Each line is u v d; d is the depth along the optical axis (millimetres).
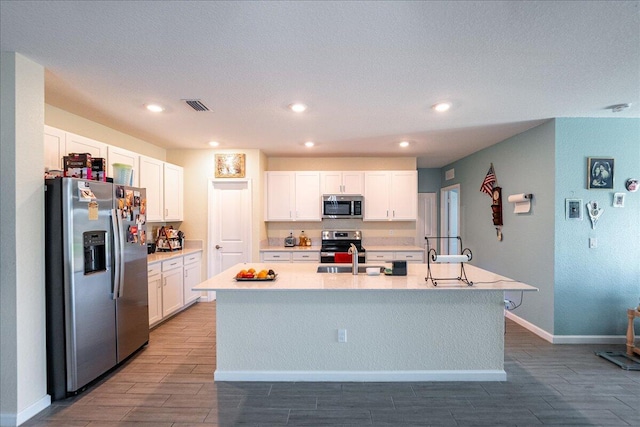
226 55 2080
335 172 5438
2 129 2066
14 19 1688
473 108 3100
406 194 5441
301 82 2494
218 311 2727
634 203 3441
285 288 2477
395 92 2693
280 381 2701
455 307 2703
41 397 2258
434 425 2115
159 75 2369
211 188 5137
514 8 1610
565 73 2346
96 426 2104
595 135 3426
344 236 5656
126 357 2990
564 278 3453
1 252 2078
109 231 2748
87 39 1891
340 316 2719
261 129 3859
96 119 3438
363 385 2635
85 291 2471
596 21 1717
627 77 2412
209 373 2834
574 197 3439
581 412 2258
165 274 4074
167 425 2119
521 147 4008
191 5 1578
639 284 3443
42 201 2277
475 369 2703
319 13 1646
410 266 3457
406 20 1710
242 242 5176
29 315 2172
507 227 4336
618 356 3102
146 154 4574
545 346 3387
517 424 2125
